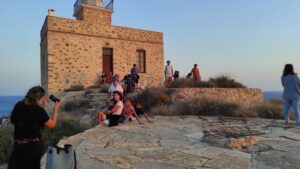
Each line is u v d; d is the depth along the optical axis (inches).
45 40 732.0
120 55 820.6
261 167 176.7
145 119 397.7
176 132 295.9
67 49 722.2
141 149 222.4
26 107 129.7
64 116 452.4
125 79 565.0
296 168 176.1
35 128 128.3
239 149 225.5
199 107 464.1
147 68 875.4
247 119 401.7
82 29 749.3
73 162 134.8
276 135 281.4
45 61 733.9
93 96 589.6
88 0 768.3
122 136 272.7
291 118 429.1
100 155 202.2
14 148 127.1
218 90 574.9
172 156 200.4
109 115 339.0
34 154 125.8
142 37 868.6
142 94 519.2
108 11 798.5
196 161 187.6
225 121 357.7
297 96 342.3
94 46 770.2
